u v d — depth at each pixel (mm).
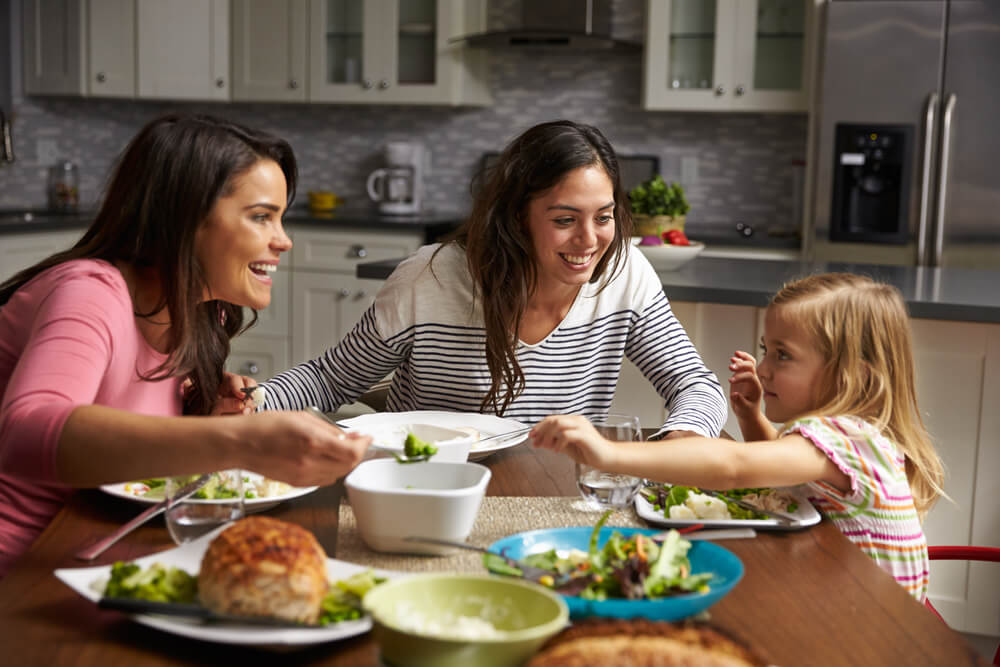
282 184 1288
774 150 4750
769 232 4516
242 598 814
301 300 4645
